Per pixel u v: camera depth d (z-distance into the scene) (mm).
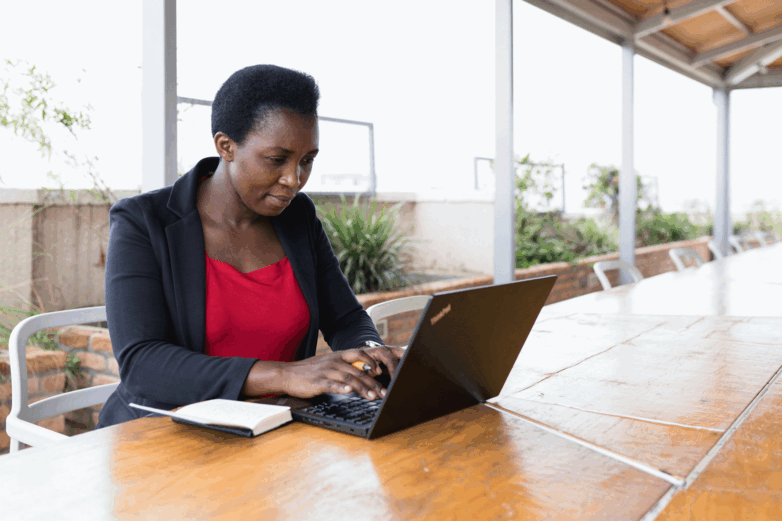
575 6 4715
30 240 2518
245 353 1297
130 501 671
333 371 1011
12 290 2463
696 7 5133
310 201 1551
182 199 1284
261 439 875
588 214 6719
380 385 1018
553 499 679
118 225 1229
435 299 800
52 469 763
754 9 5762
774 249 5223
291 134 1117
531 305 1043
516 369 1346
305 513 643
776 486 719
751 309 2230
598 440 879
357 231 3883
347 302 1535
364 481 727
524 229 5793
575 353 1517
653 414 1009
